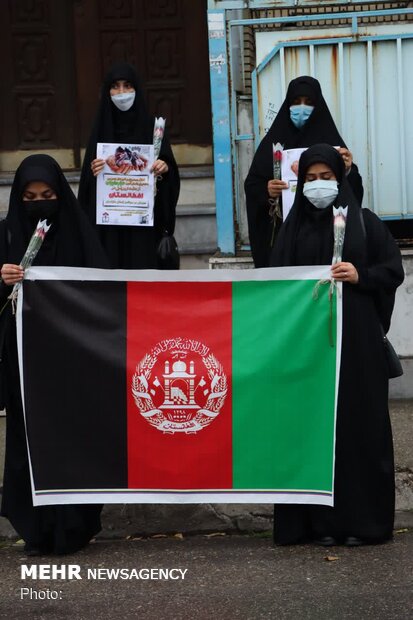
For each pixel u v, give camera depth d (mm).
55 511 5059
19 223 5047
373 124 6812
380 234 5113
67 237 5094
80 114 8922
